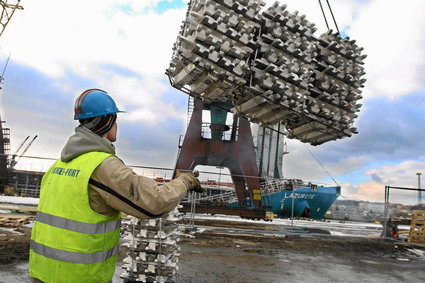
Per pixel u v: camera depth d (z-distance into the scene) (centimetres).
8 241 830
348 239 1437
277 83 738
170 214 552
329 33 816
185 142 2548
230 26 720
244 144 2573
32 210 1583
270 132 3794
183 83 820
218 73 712
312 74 808
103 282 200
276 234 1430
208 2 712
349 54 820
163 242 552
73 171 200
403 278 773
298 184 3206
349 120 835
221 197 2706
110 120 226
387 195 1598
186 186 221
